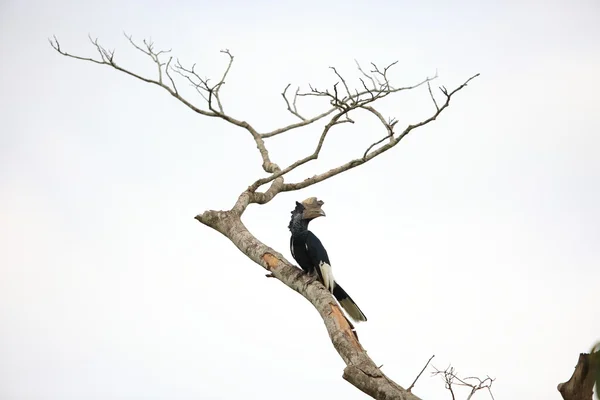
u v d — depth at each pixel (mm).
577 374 6746
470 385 8773
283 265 12453
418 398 8961
